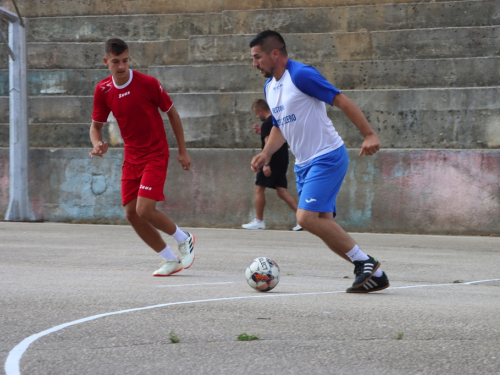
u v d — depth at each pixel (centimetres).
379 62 2045
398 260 1261
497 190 1747
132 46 2336
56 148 2055
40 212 2055
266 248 1431
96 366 489
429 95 1895
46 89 2336
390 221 1819
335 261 1232
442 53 2075
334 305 744
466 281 1003
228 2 2400
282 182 1808
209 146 2044
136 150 983
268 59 807
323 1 2331
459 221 1770
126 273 1042
